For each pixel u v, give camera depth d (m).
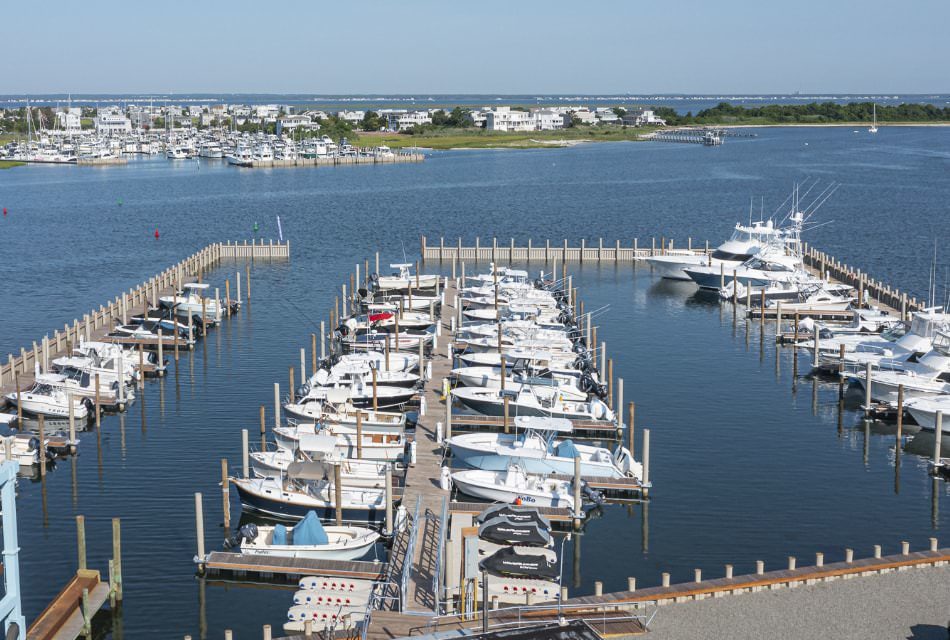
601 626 38.38
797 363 82.06
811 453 62.50
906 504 54.88
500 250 131.25
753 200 196.38
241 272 120.44
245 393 73.62
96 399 66.75
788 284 103.81
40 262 128.25
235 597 45.16
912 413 66.31
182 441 63.97
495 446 59.66
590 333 88.06
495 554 42.47
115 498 55.44
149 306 98.94
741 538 50.88
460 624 39.22
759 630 38.03
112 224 164.12
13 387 71.88
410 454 59.06
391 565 45.88
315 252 135.25
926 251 136.75
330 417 64.50
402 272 107.75
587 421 66.62
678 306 103.69
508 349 80.38
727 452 62.50
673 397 73.19
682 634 37.78
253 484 53.78
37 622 40.44
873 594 40.78
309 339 89.19
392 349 84.06
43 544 50.00
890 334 83.56
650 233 154.62
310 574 45.66
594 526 52.47
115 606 44.19
